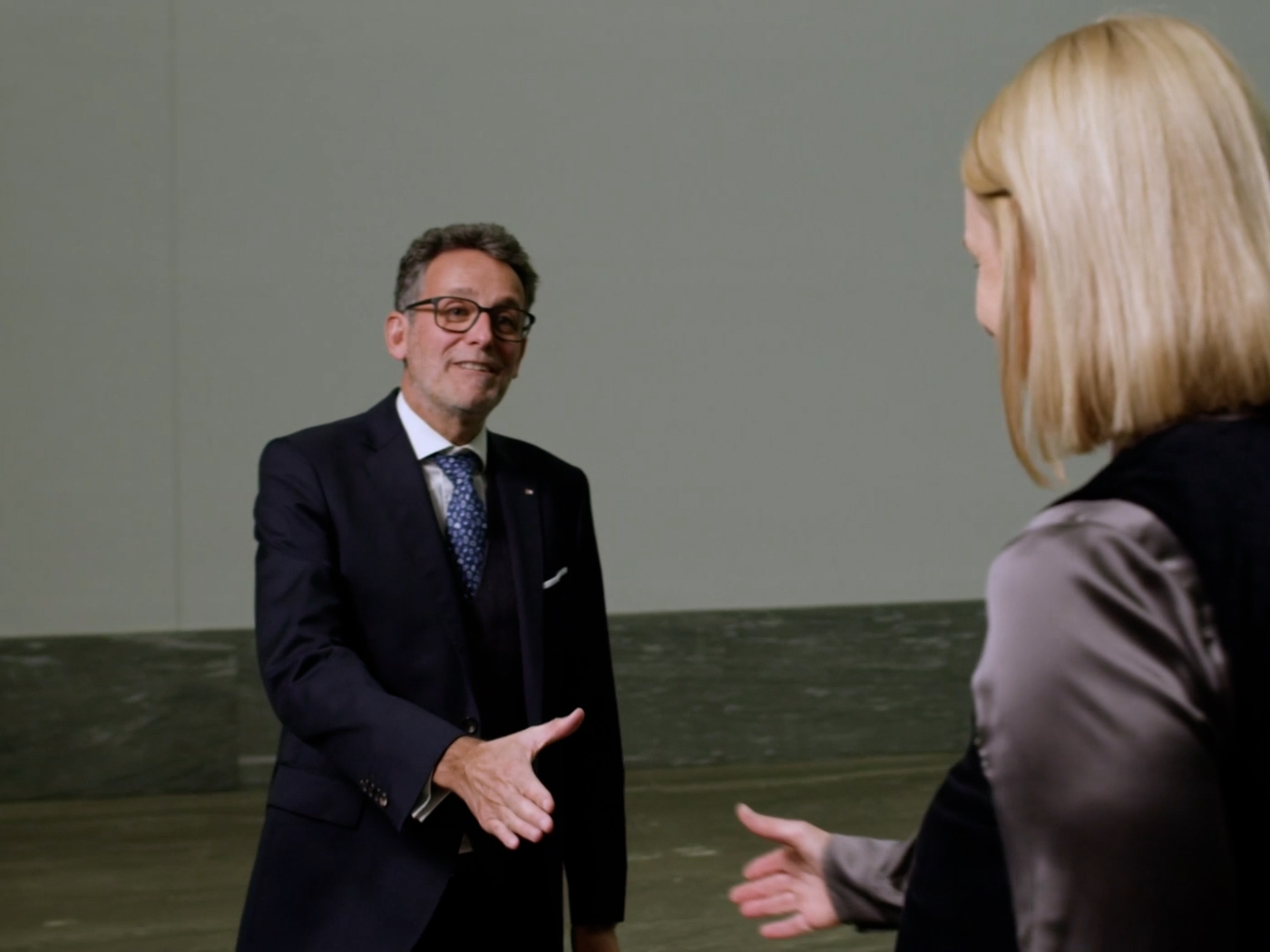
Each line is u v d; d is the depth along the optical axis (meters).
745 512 6.32
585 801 2.33
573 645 2.35
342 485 2.17
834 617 6.30
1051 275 0.89
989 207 0.96
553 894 2.19
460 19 6.07
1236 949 0.76
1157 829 0.75
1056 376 0.89
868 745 6.33
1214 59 0.88
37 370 5.70
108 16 5.75
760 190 6.36
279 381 5.91
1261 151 0.87
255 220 5.89
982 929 0.83
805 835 1.29
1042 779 0.77
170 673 5.70
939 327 6.51
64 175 5.72
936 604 6.42
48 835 5.09
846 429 6.42
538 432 6.18
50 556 5.68
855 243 6.44
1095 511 0.82
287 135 5.92
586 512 2.40
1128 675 0.76
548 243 6.17
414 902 1.99
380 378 6.00
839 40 6.41
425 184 6.05
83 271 5.73
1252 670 0.78
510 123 6.12
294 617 2.04
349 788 2.05
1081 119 0.88
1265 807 0.78
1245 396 0.86
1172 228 0.86
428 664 2.12
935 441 6.50
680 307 6.29
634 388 6.25
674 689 6.16
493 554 2.24
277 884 2.05
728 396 6.32
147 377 5.79
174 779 5.69
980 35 6.54
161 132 5.80
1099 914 0.75
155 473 5.78
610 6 6.20
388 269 6.01
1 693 5.57
